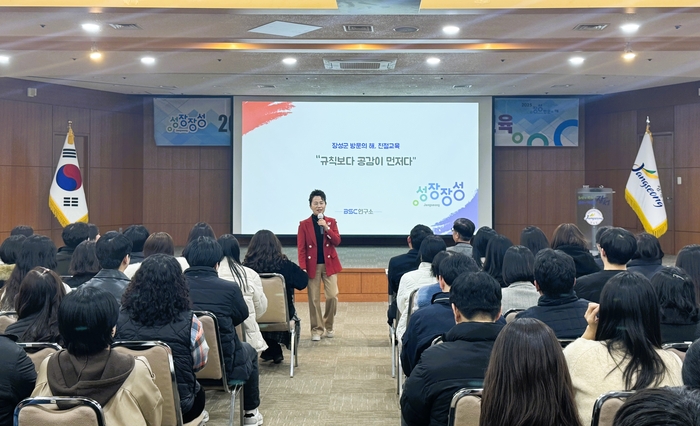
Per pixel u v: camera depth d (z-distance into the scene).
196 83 10.44
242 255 10.63
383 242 11.85
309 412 3.92
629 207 11.53
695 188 10.62
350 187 11.40
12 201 10.09
